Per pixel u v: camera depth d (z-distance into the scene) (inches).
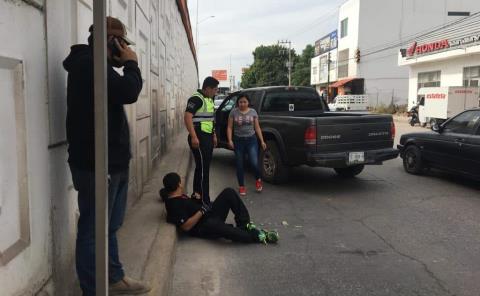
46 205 110.8
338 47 2132.1
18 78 94.7
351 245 212.7
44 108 109.5
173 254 189.8
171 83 552.4
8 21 89.4
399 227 240.1
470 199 302.5
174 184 216.8
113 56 120.6
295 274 179.2
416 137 387.5
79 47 116.1
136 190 253.4
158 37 380.8
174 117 610.2
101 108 86.7
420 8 1833.2
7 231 89.3
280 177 343.6
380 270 182.9
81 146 114.0
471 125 339.3
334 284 169.8
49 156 113.3
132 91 115.4
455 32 1106.1
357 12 1846.7
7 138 89.7
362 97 1630.2
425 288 166.4
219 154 515.5
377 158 323.9
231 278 175.6
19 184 95.0
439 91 946.1
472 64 1063.6
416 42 1284.4
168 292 161.9
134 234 198.1
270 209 277.1
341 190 329.7
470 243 214.8
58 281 120.2
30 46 100.7
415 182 358.6
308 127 309.7
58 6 120.0
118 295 138.6
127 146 126.3
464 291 163.8
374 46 1844.2
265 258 196.1
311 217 259.8
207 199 267.0
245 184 351.6
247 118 313.7
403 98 1850.4
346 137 317.1
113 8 192.1
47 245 111.5
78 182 116.9
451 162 348.2
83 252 118.5
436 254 200.7
